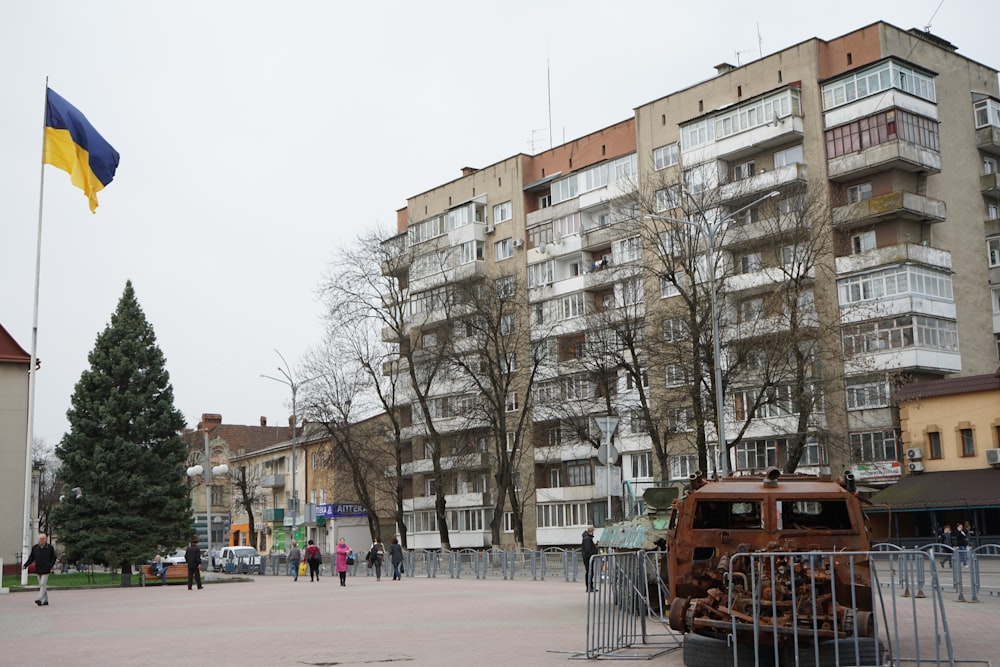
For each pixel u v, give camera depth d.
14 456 52.09
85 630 20.83
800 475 14.14
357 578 51.75
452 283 63.34
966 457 48.81
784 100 56.53
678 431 47.94
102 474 50.34
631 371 50.03
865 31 56.25
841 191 55.78
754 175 56.19
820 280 53.84
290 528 94.38
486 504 73.31
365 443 69.19
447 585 38.88
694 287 46.44
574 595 29.75
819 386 44.09
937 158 54.66
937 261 53.03
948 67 58.81
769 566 11.80
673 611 12.59
